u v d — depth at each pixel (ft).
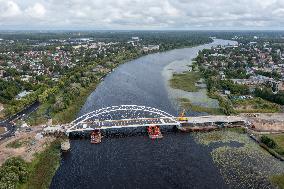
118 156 623.36
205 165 588.91
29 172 546.67
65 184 526.98
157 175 554.46
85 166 584.81
